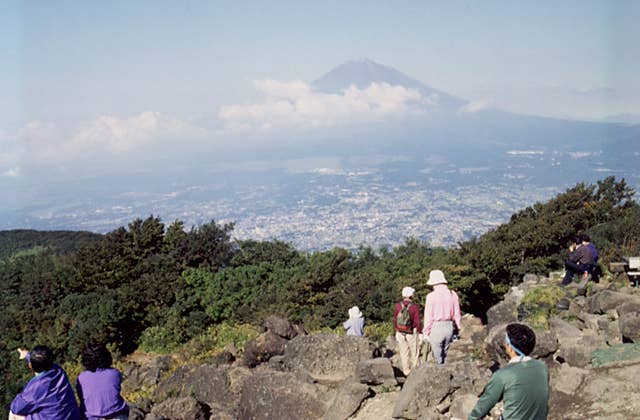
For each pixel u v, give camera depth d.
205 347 20.08
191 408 9.30
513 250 25.11
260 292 27.83
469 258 24.33
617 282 15.34
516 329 5.18
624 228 21.03
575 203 32.19
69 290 27.03
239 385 10.21
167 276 28.11
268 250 34.84
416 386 8.32
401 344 10.28
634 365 8.18
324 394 9.50
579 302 13.38
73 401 6.37
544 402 5.04
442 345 9.62
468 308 24.27
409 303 10.21
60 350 21.48
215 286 28.00
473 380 8.48
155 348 23.62
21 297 26.27
